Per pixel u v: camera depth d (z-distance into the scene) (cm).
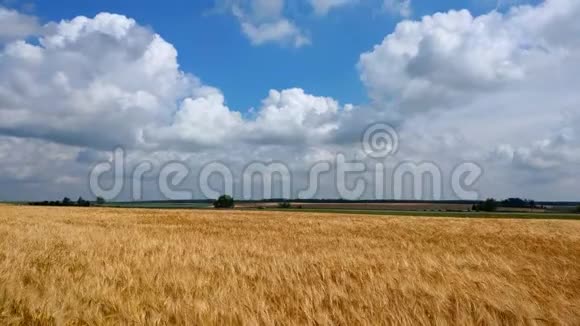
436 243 1900
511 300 719
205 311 634
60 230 1997
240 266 1019
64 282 812
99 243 1441
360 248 1582
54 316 609
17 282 781
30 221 2781
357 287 806
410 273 945
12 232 1817
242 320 604
